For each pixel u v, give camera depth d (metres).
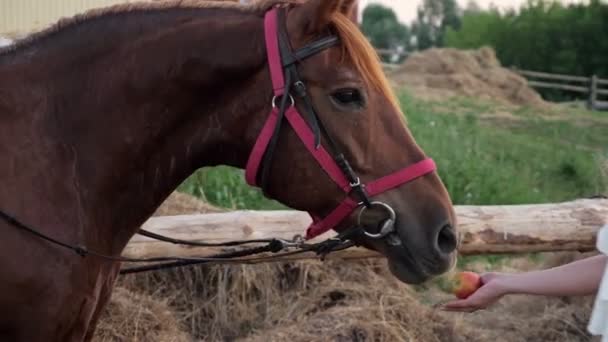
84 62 2.16
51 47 2.17
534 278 2.20
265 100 2.09
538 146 10.54
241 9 2.17
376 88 2.05
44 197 2.06
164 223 3.28
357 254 3.41
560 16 29.03
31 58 2.16
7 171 2.04
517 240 3.52
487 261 5.54
